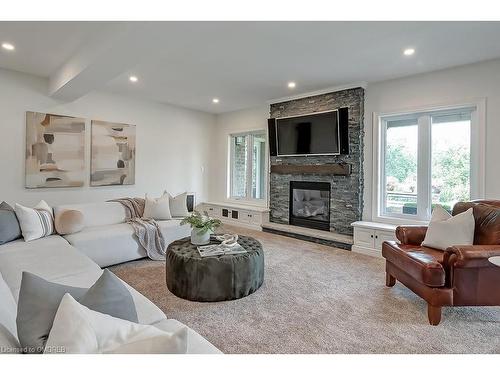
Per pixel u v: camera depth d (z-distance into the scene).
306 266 3.46
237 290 2.54
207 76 4.05
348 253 4.04
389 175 4.29
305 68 3.70
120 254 3.40
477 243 2.55
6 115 3.92
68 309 0.91
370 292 2.73
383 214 4.34
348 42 2.94
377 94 4.27
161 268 3.31
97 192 4.85
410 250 2.61
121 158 5.11
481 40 2.88
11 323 1.17
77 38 2.93
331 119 4.55
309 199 5.14
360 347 1.87
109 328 0.93
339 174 4.54
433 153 3.92
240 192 6.51
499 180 3.34
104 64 3.00
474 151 3.57
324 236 4.47
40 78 4.17
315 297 2.61
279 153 5.34
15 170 4.02
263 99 5.36
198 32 2.52
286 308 2.40
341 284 2.92
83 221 3.36
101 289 1.12
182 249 2.77
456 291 2.18
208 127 6.62
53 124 4.31
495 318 2.27
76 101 4.57
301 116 4.95
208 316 2.25
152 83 4.40
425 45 3.00
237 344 1.89
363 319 2.23
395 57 3.32
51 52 3.28
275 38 2.84
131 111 5.23
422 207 3.97
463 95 3.55
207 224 2.93
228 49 3.12
